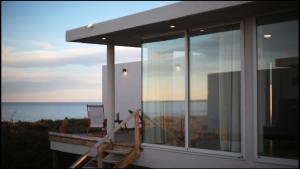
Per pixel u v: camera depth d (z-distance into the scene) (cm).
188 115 829
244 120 741
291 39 689
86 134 1115
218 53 790
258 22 733
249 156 732
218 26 790
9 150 1156
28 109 7919
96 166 856
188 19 765
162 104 884
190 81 832
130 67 1442
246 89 741
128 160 863
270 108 713
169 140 865
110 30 895
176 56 859
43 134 1257
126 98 1455
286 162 686
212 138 794
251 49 737
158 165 860
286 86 693
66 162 1189
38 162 1181
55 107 9219
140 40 959
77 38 991
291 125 684
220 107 785
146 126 914
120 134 1148
